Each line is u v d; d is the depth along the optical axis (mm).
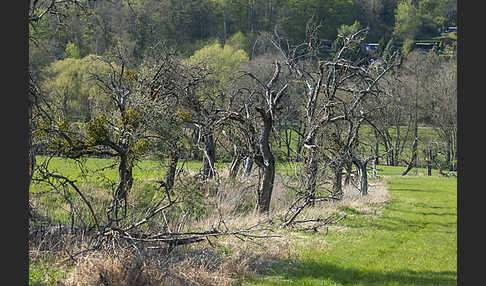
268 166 19766
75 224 11883
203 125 20906
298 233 16078
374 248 15336
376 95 23531
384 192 33844
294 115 29859
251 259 12047
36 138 12508
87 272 9281
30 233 10891
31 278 9125
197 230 12914
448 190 37125
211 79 28438
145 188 18422
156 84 21672
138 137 16359
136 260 9641
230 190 20219
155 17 43062
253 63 41500
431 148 57156
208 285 9969
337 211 21844
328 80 22266
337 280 11461
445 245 16500
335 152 22422
